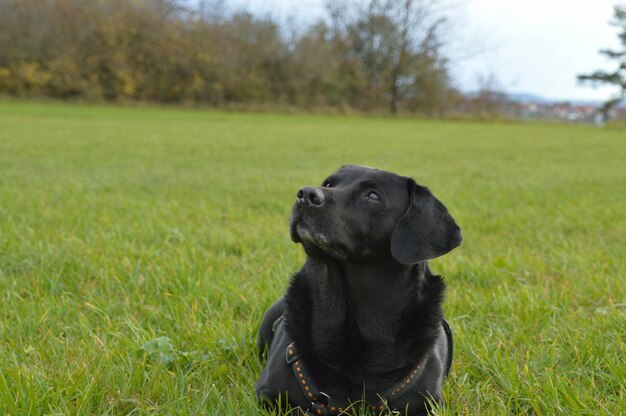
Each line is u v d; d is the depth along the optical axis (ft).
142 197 13.43
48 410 5.13
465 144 35.94
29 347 5.97
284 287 7.47
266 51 71.10
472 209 13.57
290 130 42.86
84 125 38.04
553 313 7.03
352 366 5.38
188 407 5.33
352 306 5.44
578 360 6.05
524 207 13.69
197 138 32.50
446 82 79.36
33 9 61.52
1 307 6.91
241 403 5.46
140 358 5.99
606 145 37.45
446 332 6.04
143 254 8.34
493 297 7.38
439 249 5.50
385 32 75.92
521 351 6.32
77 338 6.32
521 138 43.78
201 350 6.15
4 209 11.19
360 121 62.75
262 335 6.28
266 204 13.16
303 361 5.37
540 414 5.29
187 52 68.28
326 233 5.33
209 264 8.23
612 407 5.41
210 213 11.78
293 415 5.38
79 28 63.62
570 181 18.88
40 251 8.39
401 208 5.57
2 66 61.57
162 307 6.94
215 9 72.79
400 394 5.37
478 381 5.93
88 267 7.89
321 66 73.51
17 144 24.99
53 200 12.46
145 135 32.89
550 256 9.12
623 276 8.11
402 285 5.49
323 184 5.92
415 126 56.75
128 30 66.03
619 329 6.62
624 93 72.23
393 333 5.42
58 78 62.39
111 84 65.51
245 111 70.13
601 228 11.40
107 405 5.37
